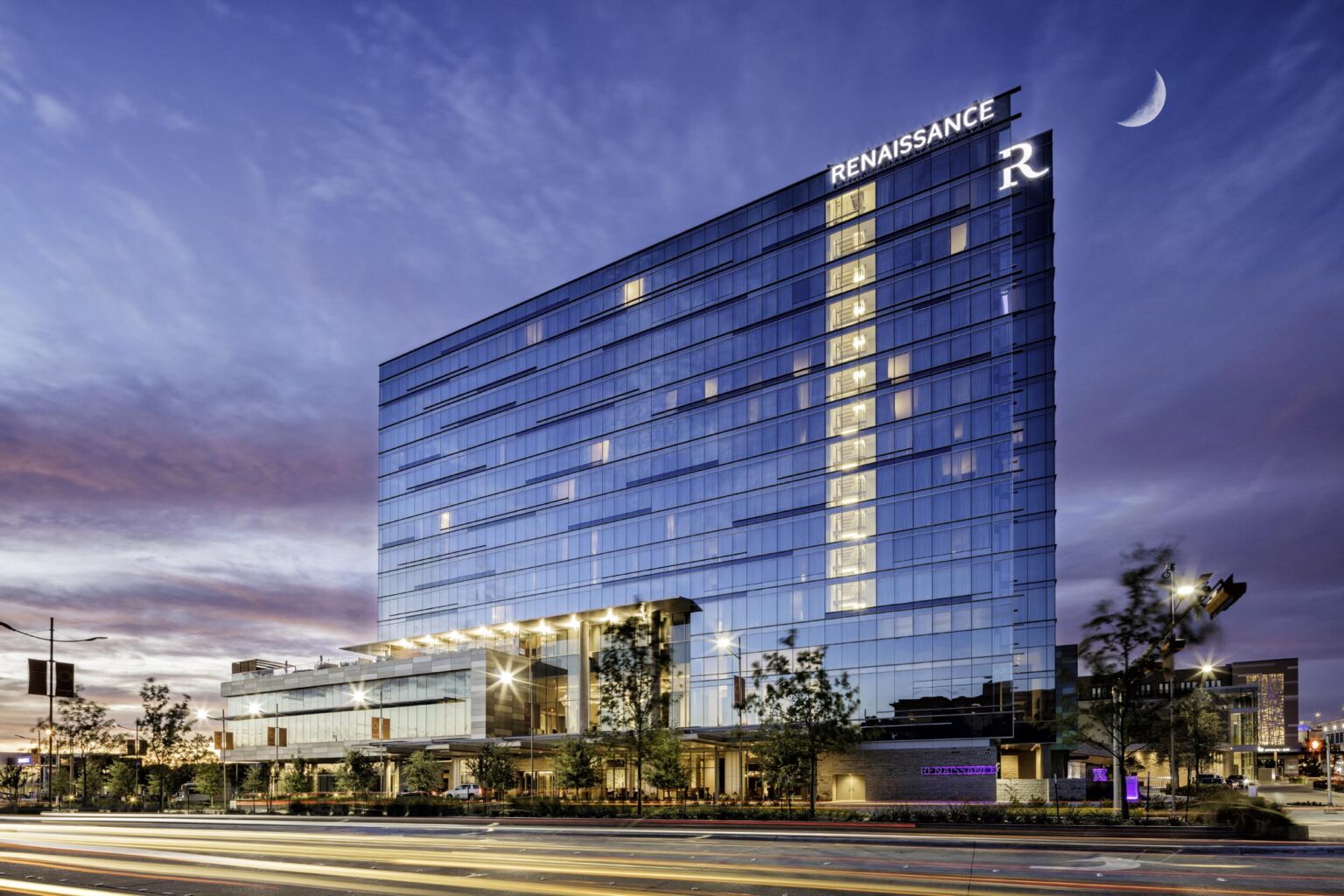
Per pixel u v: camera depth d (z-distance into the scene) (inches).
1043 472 2950.3
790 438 3316.9
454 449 4621.1
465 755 3779.5
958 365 2962.6
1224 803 1347.2
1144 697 1755.7
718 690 3309.5
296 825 2004.2
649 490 3722.9
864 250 3253.0
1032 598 2886.3
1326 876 866.1
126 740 3486.7
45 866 1074.7
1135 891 761.6
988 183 3004.4
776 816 1750.7
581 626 3855.8
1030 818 1498.5
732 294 3602.4
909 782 2775.6
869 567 3019.2
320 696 4505.4
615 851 1187.9
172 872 1003.3
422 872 964.0
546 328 4298.7
